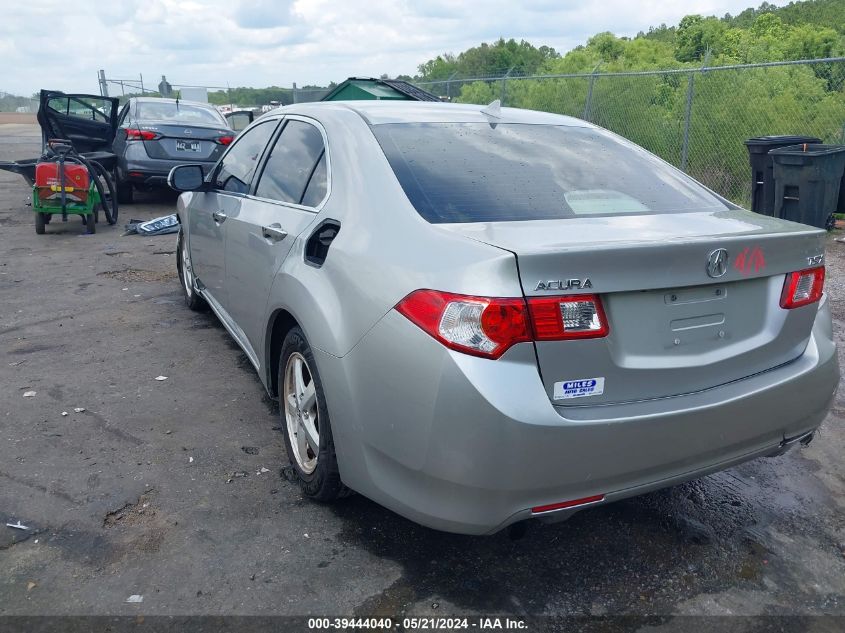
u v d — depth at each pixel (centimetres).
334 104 379
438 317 234
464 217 274
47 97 1184
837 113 1177
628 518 321
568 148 350
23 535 294
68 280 705
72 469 346
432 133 333
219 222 449
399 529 306
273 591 266
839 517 327
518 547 297
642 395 248
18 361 486
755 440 275
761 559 295
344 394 271
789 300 279
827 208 917
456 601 265
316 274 302
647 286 240
